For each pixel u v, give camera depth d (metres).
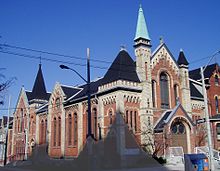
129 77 41.44
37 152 56.22
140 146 39.00
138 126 40.59
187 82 47.25
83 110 46.56
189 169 23.23
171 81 45.78
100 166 35.12
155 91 43.50
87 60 28.61
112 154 38.03
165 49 46.34
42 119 58.66
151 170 30.95
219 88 53.91
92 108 44.19
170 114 40.53
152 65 44.06
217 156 39.59
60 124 52.00
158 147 38.88
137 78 42.44
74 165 39.62
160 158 37.16
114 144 38.19
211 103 51.78
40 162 47.25
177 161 37.72
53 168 39.59
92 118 43.91
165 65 45.75
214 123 46.94
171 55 46.84
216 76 54.28
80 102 47.22
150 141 39.47
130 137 38.72
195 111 48.03
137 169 32.75
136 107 41.06
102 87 42.41
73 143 47.59
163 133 39.28
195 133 42.62
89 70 28.48
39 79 65.12
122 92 39.78
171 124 40.47
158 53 45.28
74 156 46.50
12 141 68.31
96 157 30.44
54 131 53.50
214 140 46.09
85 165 38.09
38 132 58.78
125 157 36.69
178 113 41.38
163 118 41.62
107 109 41.06
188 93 46.81
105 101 41.62
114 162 37.22
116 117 38.78
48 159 50.00
